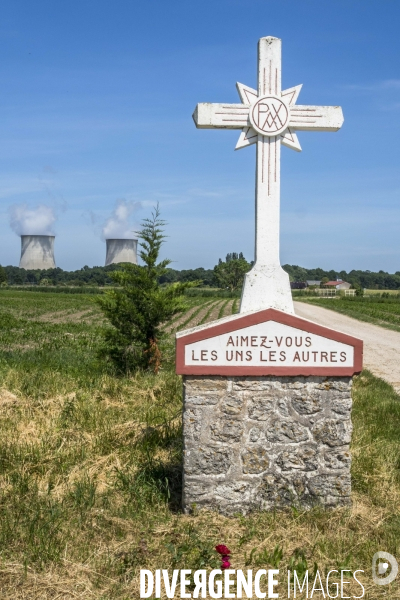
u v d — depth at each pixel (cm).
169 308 1352
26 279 13838
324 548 503
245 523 550
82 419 855
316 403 582
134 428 806
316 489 580
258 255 639
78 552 484
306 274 17438
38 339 2402
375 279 18038
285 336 576
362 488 638
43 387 1041
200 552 487
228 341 571
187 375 574
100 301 1354
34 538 498
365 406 1051
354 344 581
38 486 618
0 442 738
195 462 572
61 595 430
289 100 639
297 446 580
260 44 635
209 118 635
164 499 596
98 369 1349
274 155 643
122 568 462
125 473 650
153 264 1384
